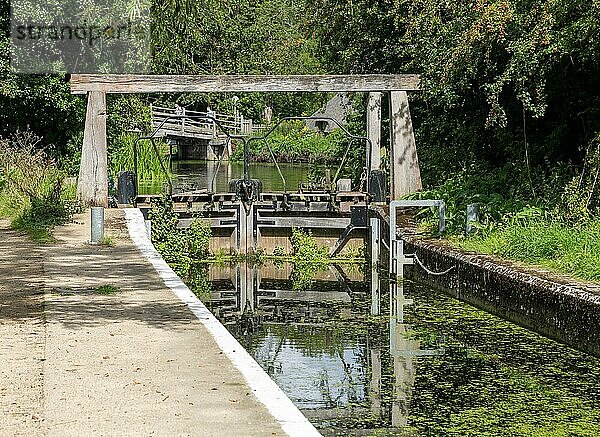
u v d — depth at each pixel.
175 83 25.08
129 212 23.44
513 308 16.14
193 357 9.75
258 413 7.89
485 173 24.50
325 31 34.03
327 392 12.48
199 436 7.34
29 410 7.99
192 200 26.80
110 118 33.81
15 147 28.02
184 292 13.52
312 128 68.31
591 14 18.22
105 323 11.40
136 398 8.32
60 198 24.09
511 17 20.12
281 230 26.55
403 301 18.89
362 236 26.00
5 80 31.41
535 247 17.30
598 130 20.75
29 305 12.52
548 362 13.76
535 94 21.22
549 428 10.89
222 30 47.50
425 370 13.55
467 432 10.77
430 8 25.00
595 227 17.52
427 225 22.56
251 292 21.41
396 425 11.05
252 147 61.62
